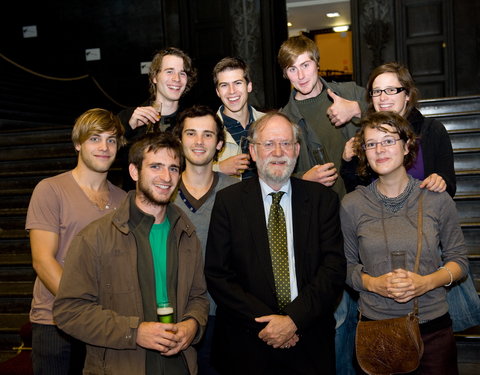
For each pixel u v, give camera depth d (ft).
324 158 9.27
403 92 8.34
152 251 6.87
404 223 7.30
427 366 7.11
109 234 6.61
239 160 9.00
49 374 7.83
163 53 9.91
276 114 7.72
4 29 31.35
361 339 7.11
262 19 26.66
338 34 43.37
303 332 7.09
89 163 7.92
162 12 28.27
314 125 9.86
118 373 6.44
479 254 11.64
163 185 6.63
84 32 30.22
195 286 7.27
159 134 6.84
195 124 8.14
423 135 8.40
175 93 9.91
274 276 7.41
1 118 21.13
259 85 26.89
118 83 29.94
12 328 11.94
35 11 30.86
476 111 16.37
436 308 7.15
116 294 6.49
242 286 7.47
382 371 6.97
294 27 42.04
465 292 7.77
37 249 7.48
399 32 24.35
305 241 7.46
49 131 18.78
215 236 7.54
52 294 7.54
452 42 23.72
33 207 7.65
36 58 31.04
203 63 27.66
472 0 23.44
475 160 14.66
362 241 7.50
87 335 6.21
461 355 10.07
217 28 27.37
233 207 7.60
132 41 29.58
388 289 6.77
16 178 17.35
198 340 6.84
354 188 8.68
